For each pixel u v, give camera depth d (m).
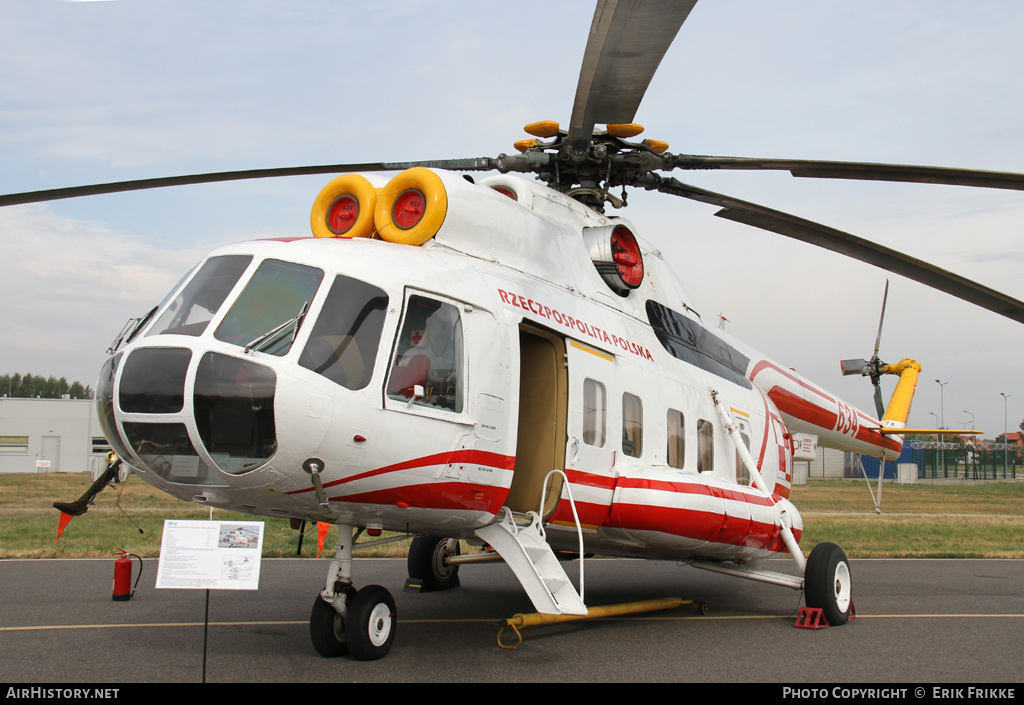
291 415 5.04
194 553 4.97
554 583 6.25
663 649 6.89
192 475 5.30
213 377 5.08
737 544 8.33
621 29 5.96
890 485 48.50
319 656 6.10
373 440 5.33
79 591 8.96
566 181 8.77
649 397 7.97
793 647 7.14
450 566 10.00
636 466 7.63
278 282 5.51
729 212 8.95
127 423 5.25
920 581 11.77
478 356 6.05
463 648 6.57
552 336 6.95
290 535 14.86
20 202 6.85
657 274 9.25
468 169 8.48
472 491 5.93
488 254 6.80
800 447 12.63
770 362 11.20
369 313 5.53
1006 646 7.34
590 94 7.16
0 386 142.50
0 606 8.02
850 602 8.59
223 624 7.31
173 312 5.55
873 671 6.27
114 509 18.70
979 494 38.12
